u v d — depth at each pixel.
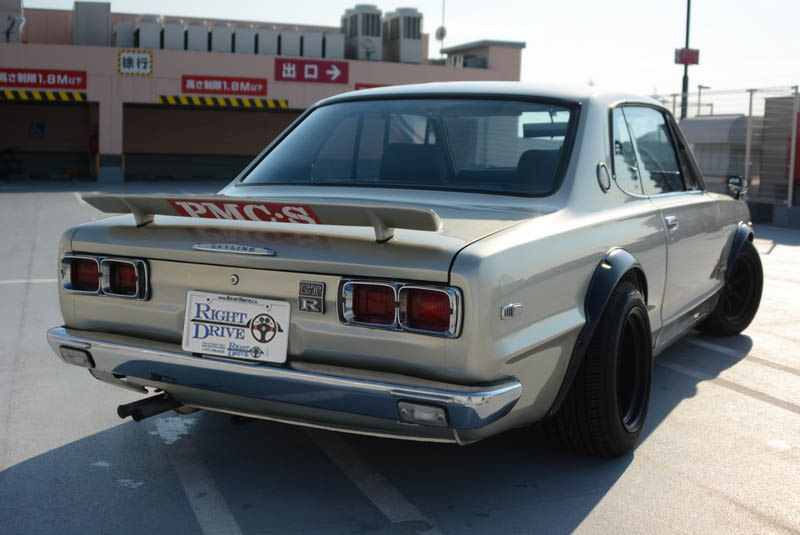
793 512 2.60
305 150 3.27
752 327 5.43
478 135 2.99
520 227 2.44
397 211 2.05
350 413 2.28
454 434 2.23
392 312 2.20
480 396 2.11
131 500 2.61
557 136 2.95
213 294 2.45
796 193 13.43
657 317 3.44
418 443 3.14
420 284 2.15
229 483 2.75
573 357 2.62
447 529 2.43
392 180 2.99
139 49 24.66
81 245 2.67
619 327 2.76
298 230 2.34
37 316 5.45
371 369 2.24
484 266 2.14
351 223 2.20
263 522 2.46
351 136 3.20
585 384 2.74
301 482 2.76
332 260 2.25
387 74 27.27
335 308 2.27
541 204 2.72
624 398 3.03
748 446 3.18
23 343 4.71
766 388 3.99
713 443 3.21
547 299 2.42
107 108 24.64
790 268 8.41
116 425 3.33
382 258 2.20
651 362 3.10
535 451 3.07
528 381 2.38
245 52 25.97
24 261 7.92
